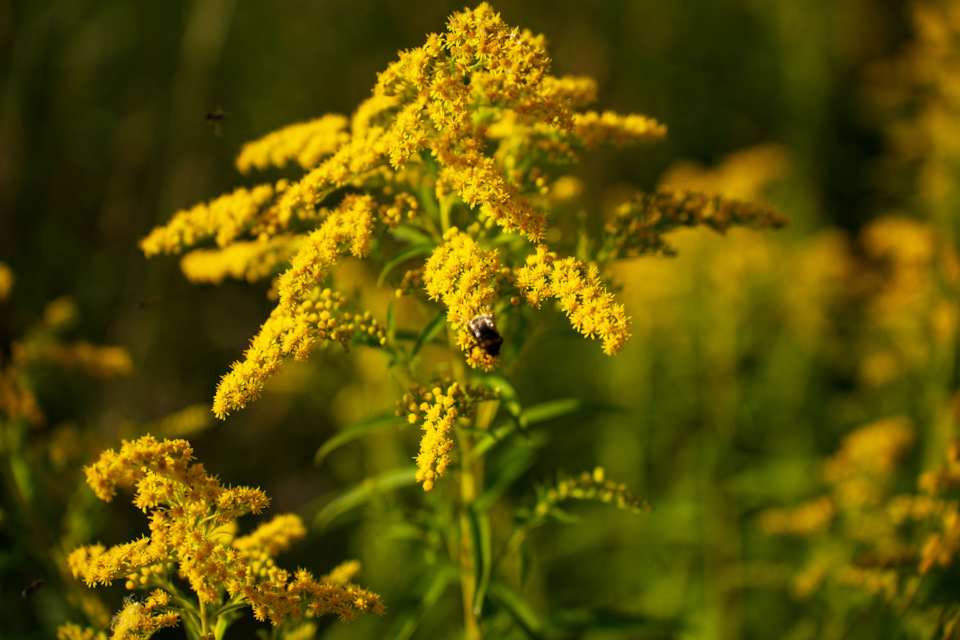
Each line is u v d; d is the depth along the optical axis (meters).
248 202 0.84
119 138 1.66
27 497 0.88
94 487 0.78
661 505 1.14
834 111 2.03
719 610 1.07
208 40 1.52
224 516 0.78
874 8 2.18
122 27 1.69
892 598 0.90
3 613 0.93
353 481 1.19
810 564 0.99
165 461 0.77
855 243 1.93
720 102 2.09
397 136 0.80
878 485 0.98
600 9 2.09
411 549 1.03
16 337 1.07
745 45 2.11
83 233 1.57
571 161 0.84
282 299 0.80
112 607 0.97
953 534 0.87
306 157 0.84
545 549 1.14
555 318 0.86
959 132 1.35
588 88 0.84
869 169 2.09
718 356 1.21
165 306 1.44
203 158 1.53
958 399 0.98
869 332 1.44
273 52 1.77
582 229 0.85
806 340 1.35
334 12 1.86
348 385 1.17
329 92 1.83
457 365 0.84
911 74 1.60
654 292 1.25
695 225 0.85
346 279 1.00
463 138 0.80
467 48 0.79
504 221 0.80
